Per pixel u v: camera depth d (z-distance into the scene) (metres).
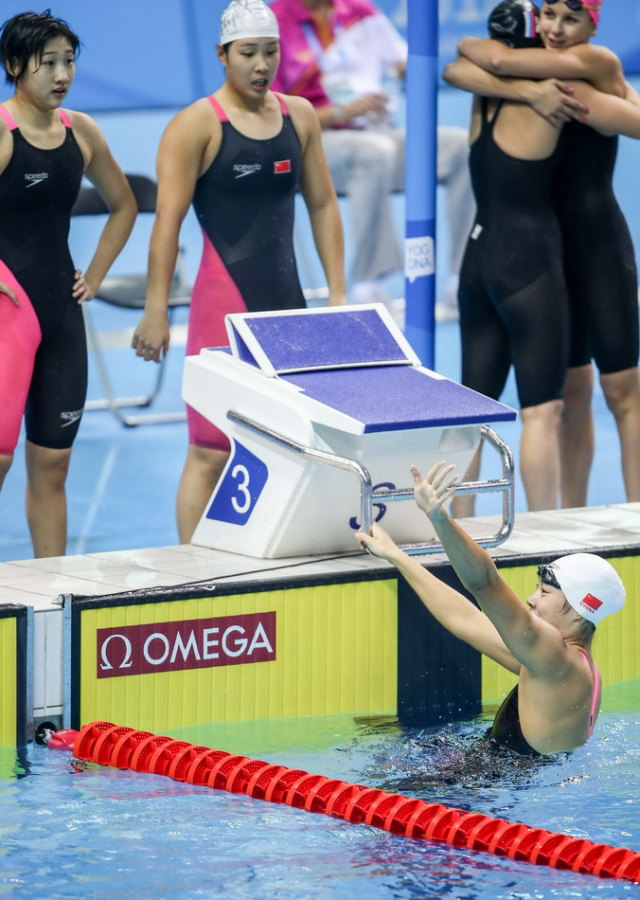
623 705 17.84
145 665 16.78
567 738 15.34
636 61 44.09
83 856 12.82
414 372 18.81
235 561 18.39
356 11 35.34
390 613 18.05
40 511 21.38
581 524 20.67
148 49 39.38
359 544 18.92
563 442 24.95
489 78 23.12
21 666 15.98
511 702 15.70
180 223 21.81
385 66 35.91
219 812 14.03
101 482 29.12
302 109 22.56
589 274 23.84
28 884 12.19
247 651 17.36
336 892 12.09
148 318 21.88
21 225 20.34
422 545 18.36
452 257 38.69
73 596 16.31
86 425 33.44
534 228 23.11
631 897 12.11
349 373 18.58
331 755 15.95
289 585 17.47
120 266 39.56
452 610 16.55
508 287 23.20
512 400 36.38
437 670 18.36
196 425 21.31
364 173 36.06
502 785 14.70
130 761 15.49
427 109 22.88
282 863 12.73
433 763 15.49
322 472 17.83
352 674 17.97
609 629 19.25
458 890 12.17
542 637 14.72
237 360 18.94
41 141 20.19
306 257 36.56
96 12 38.62
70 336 21.03
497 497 28.89
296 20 34.78
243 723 17.34
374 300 36.88
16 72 19.86
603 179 23.70
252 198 22.00
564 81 22.81
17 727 16.05
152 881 12.27
